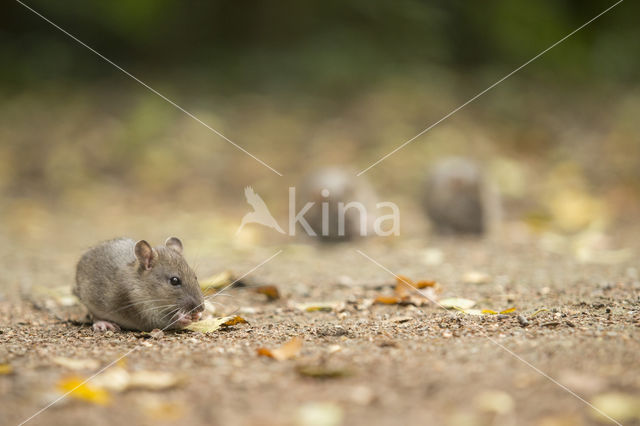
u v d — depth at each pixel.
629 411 3.90
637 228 12.67
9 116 19.33
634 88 21.52
